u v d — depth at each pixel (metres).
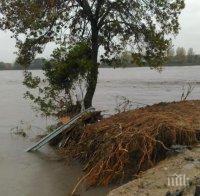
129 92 43.22
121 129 12.23
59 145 14.98
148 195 8.62
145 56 17.80
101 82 66.00
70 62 15.95
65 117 15.80
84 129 13.73
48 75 16.42
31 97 16.92
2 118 24.52
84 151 13.09
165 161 10.84
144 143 11.45
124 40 17.72
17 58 17.19
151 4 17.25
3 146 16.06
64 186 11.19
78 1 16.80
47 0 16.08
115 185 11.02
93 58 16.92
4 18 16.27
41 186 11.24
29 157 14.24
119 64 18.12
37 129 19.78
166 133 11.85
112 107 28.47
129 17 17.44
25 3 16.02
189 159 10.48
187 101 16.62
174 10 17.27
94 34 17.06
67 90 16.52
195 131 12.04
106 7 17.09
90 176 11.34
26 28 16.23
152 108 14.88
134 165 11.58
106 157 11.47
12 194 10.70
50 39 16.86
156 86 52.47
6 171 12.68
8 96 43.00
